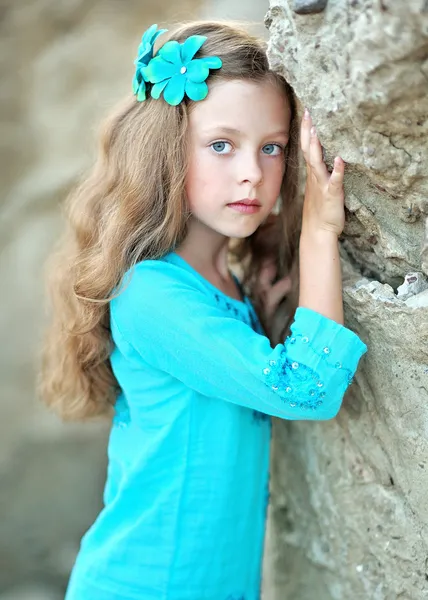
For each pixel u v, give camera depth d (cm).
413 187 91
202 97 106
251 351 104
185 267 116
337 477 128
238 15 204
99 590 120
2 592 270
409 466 107
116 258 115
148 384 119
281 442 147
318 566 139
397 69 80
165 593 118
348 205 101
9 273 274
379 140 88
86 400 142
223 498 119
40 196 271
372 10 79
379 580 121
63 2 277
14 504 271
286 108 108
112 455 131
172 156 109
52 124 278
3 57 283
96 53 273
